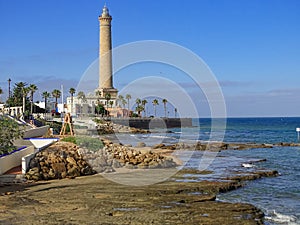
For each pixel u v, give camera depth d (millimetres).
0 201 20516
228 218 17641
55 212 18234
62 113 80188
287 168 37625
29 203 20016
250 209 19406
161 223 16594
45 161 29172
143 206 19484
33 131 48656
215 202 20938
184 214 18078
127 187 24594
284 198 22969
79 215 17703
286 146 67562
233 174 31750
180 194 22766
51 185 25500
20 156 31188
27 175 27234
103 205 19594
